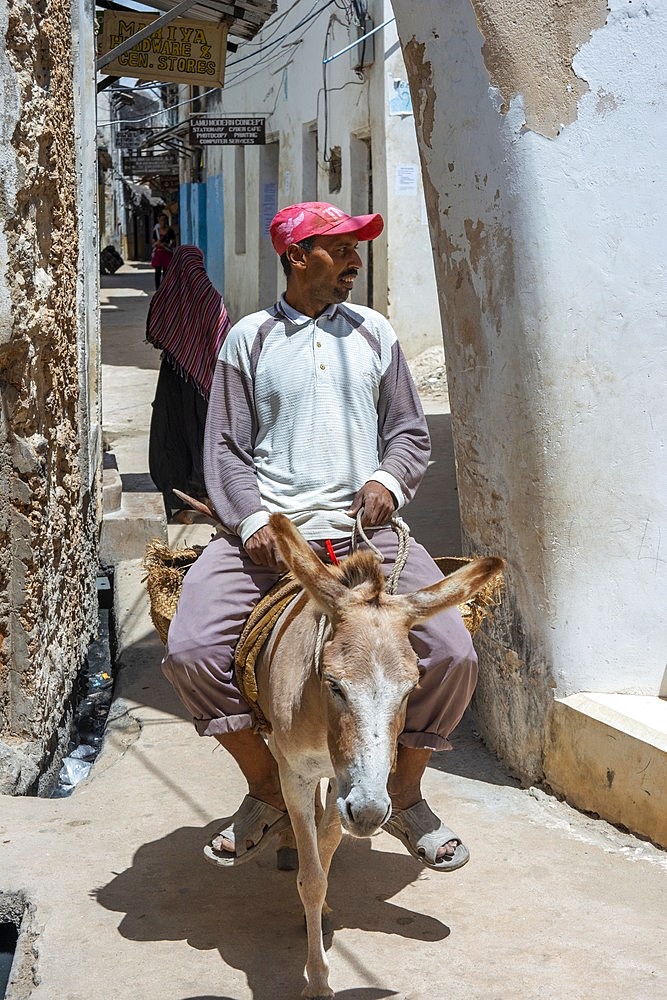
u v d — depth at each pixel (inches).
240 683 136.6
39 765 197.5
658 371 171.8
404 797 141.9
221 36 443.5
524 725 183.8
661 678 177.8
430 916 144.1
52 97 213.0
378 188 570.9
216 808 176.6
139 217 2353.6
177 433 345.4
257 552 134.4
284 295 144.7
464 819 171.5
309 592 108.6
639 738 161.5
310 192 716.0
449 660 134.0
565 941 137.8
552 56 167.2
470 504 196.5
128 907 146.7
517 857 159.3
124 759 196.2
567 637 175.9
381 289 582.9
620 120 168.4
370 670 102.0
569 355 170.1
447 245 192.5
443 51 183.2
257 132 726.5
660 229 169.9
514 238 171.0
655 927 140.9
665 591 176.6
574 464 172.4
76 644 248.7
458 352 193.6
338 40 616.4
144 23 434.6
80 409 266.4
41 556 201.6
